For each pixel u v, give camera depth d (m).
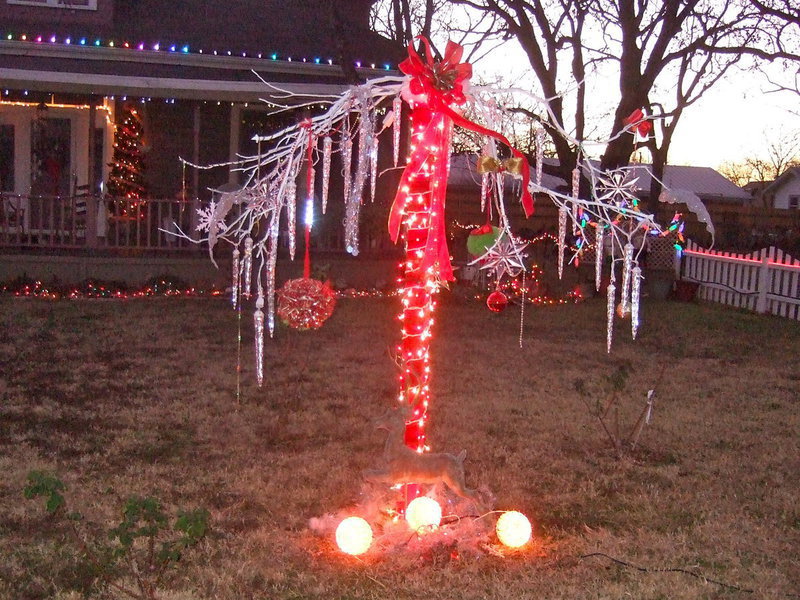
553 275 17.44
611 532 4.80
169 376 8.28
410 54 4.19
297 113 15.58
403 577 4.13
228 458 5.90
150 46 14.71
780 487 5.61
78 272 13.44
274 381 8.19
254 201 4.48
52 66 14.01
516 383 8.46
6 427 6.46
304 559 4.31
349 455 6.00
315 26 17.08
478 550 4.43
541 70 17.02
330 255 14.75
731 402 7.96
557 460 6.04
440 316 12.67
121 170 15.24
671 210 25.33
